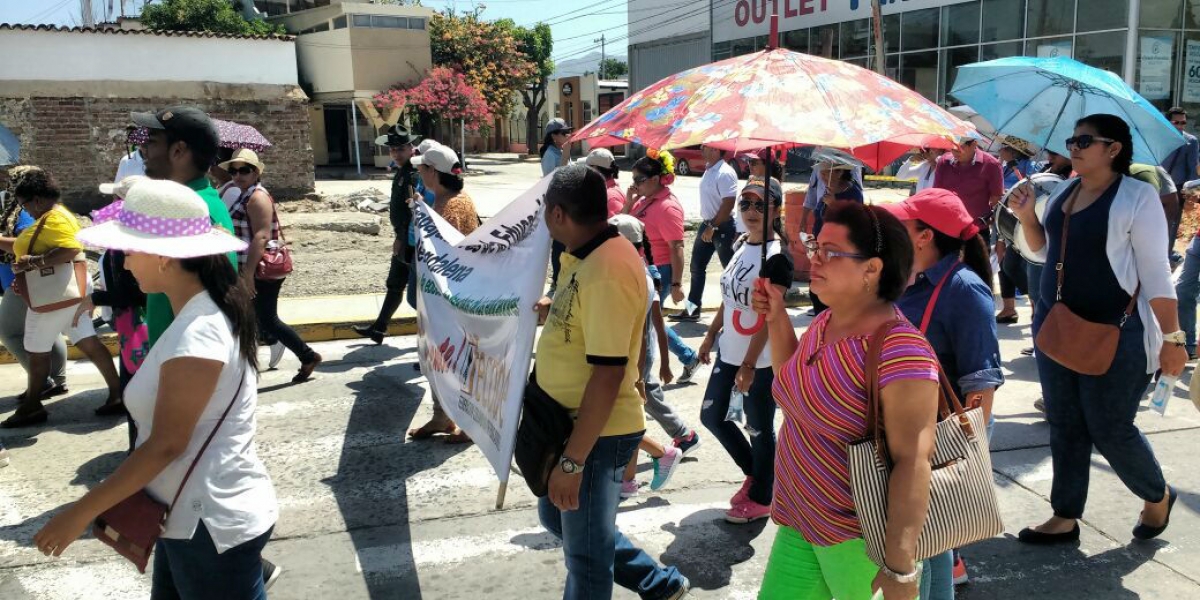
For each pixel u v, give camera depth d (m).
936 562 2.88
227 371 2.46
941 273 3.05
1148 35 21.75
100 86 20.28
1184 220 12.00
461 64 39.97
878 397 2.20
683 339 8.26
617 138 3.06
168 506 2.46
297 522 4.48
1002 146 8.65
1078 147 3.71
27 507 4.60
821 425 2.33
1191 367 7.02
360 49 34.34
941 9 26.11
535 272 3.06
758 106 2.77
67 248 5.67
